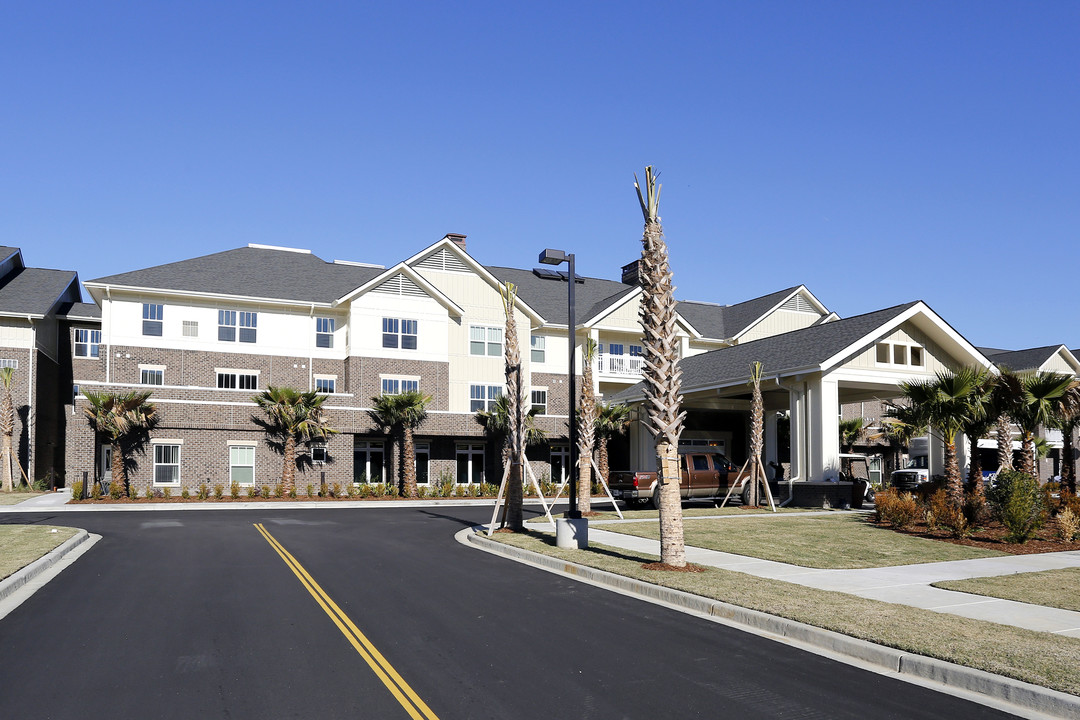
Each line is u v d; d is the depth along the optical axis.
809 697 6.93
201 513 25.75
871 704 6.77
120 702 6.69
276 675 7.46
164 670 7.61
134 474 30.75
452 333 39.78
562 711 6.50
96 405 29.36
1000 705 6.79
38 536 17.28
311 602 10.89
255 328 36.44
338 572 13.52
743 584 11.70
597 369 42.84
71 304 42.03
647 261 14.03
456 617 9.98
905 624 9.07
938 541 17.30
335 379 37.59
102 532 19.69
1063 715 6.49
